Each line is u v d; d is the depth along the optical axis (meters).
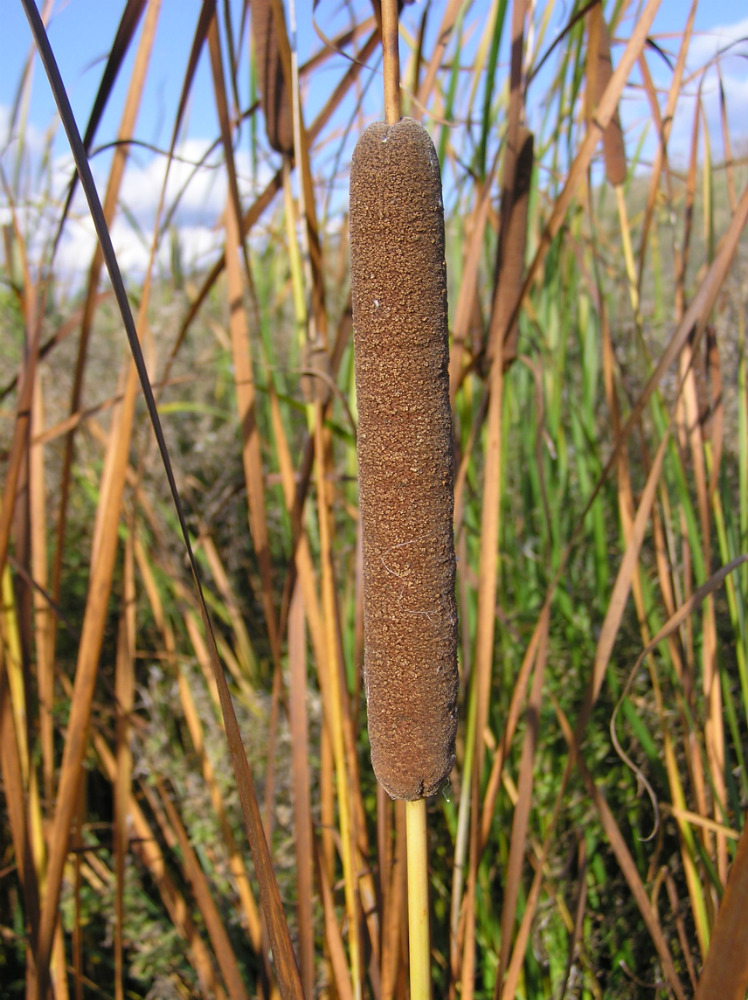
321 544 0.34
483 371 0.40
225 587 0.67
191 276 1.01
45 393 0.77
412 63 0.39
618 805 0.52
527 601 0.59
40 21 0.18
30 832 0.37
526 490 0.60
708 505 0.40
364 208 0.20
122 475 0.30
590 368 0.59
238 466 0.85
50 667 0.40
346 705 0.35
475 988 0.50
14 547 0.38
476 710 0.34
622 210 0.42
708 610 0.41
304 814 0.34
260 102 0.35
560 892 0.46
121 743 0.38
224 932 0.34
